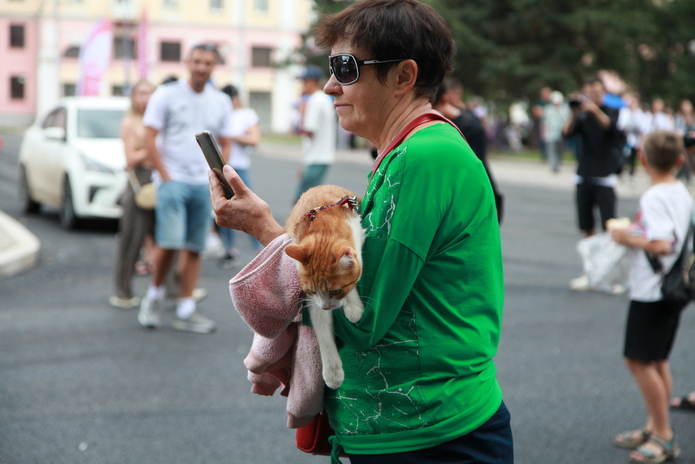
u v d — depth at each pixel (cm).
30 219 1302
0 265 885
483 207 214
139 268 941
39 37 5766
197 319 687
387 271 202
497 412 222
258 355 226
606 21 3522
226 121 690
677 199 445
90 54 1975
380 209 207
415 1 221
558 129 2486
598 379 570
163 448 442
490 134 3919
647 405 446
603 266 563
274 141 4347
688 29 3834
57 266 955
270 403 520
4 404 502
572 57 3638
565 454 441
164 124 652
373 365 212
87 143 1182
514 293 853
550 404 519
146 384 547
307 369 222
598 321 739
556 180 2308
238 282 207
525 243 1197
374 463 216
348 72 217
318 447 247
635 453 436
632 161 2019
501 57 3572
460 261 210
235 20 6109
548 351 638
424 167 204
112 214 1140
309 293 209
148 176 742
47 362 589
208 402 517
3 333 664
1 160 2370
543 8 3559
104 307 766
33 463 417
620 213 1580
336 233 210
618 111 898
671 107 3900
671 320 446
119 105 1265
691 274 439
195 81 653
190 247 676
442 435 210
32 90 5834
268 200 1591
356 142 4025
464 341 212
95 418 483
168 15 5941
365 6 218
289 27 6219
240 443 452
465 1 3631
